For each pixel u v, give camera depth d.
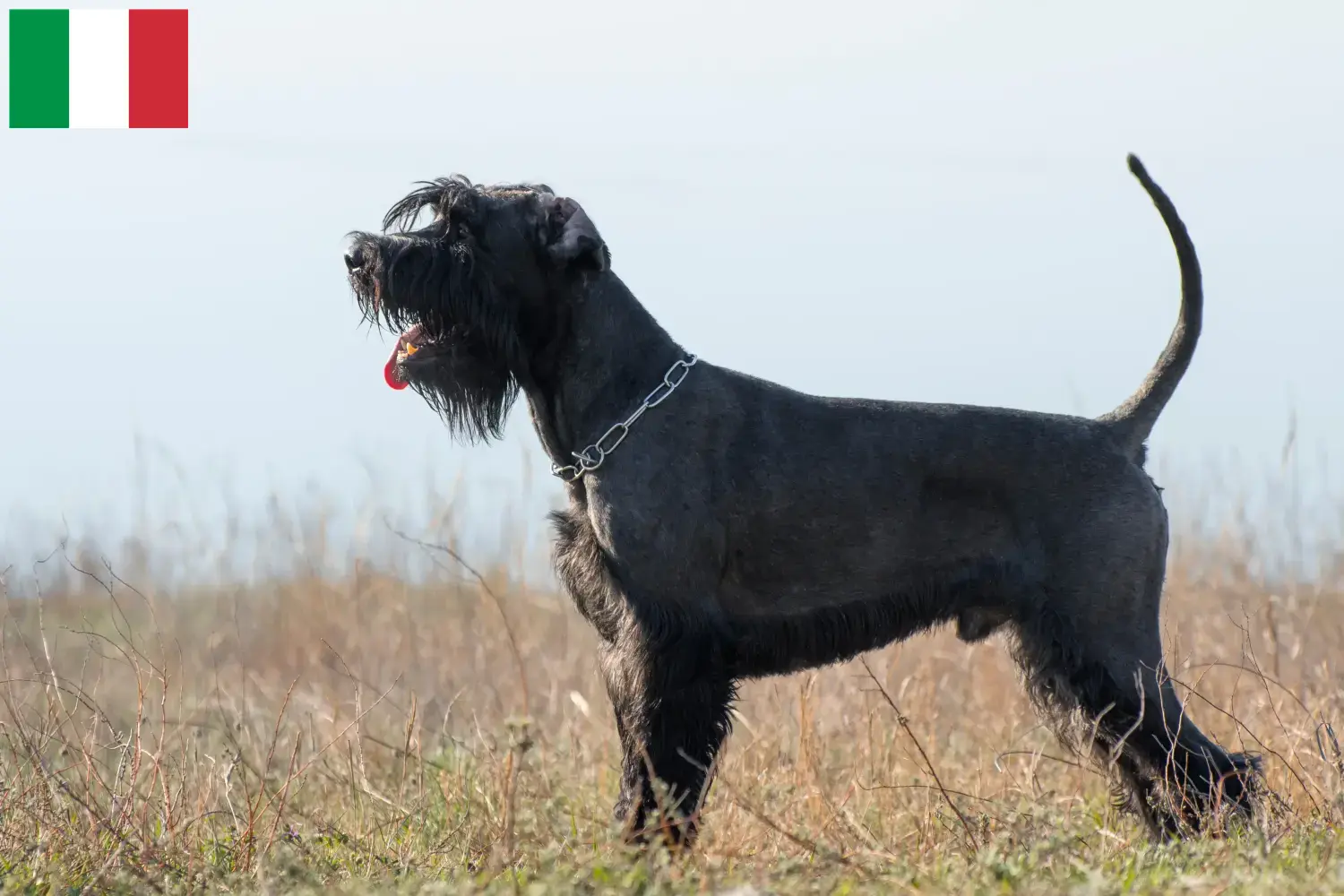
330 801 11.32
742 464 9.48
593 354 9.59
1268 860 7.65
